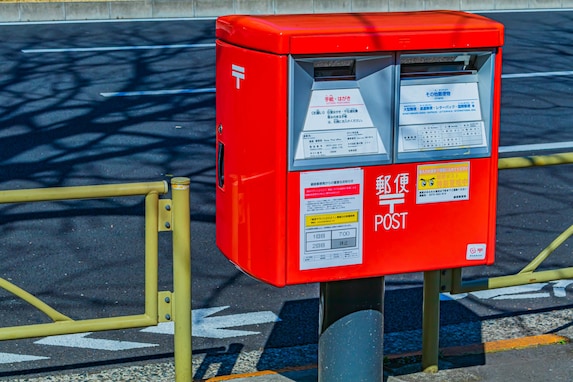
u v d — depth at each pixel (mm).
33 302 4918
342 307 4520
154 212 4875
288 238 4238
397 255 4473
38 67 16047
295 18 4449
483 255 4641
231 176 4602
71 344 6531
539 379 5578
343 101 4211
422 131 4395
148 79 15328
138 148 11633
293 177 4180
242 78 4363
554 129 12766
